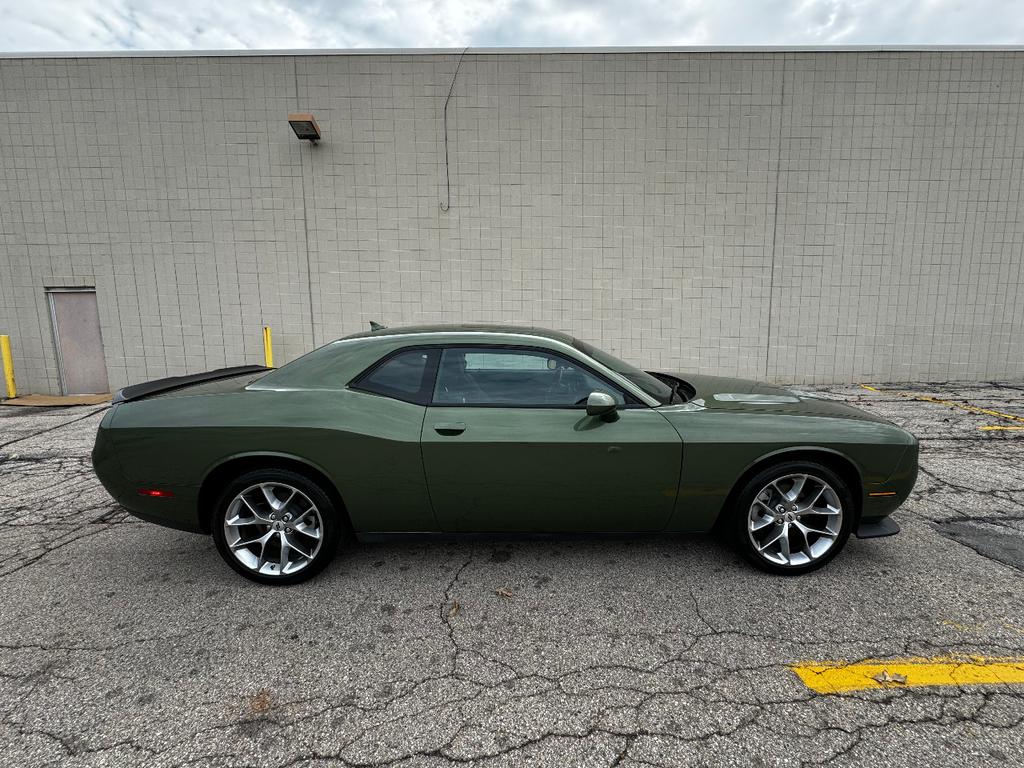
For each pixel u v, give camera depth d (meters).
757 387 3.56
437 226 8.28
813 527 2.94
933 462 4.80
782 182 8.12
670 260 8.32
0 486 4.45
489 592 2.75
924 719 1.86
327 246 8.30
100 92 7.92
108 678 2.11
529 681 2.09
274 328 8.44
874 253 8.27
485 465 2.71
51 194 8.12
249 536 2.86
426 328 3.18
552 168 8.14
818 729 1.83
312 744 1.78
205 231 8.23
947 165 8.07
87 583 2.87
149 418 2.76
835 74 7.89
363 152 8.12
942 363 8.51
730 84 7.93
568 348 2.94
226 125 8.02
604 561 3.06
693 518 2.84
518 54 7.91
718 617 2.51
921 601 2.63
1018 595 2.68
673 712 1.91
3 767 1.68
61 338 8.43
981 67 7.86
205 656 2.25
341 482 2.74
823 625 2.44
